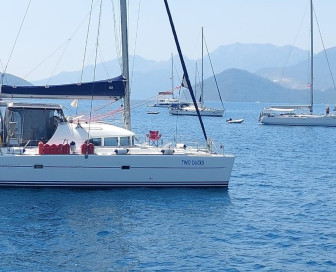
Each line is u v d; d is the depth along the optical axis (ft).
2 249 49.37
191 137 183.42
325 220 62.23
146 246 51.13
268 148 151.64
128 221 59.11
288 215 64.39
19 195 68.08
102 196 68.69
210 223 59.47
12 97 73.61
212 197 70.95
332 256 49.29
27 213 61.11
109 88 75.10
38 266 45.44
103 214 61.41
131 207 64.49
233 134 203.82
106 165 70.33
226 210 65.41
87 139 73.10
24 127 75.00
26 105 75.00
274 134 205.16
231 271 45.32
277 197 75.41
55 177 69.77
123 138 75.15
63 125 74.74
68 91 74.13
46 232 54.65
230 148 150.92
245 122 302.66
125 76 76.59
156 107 535.60
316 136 196.54
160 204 66.18
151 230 56.18
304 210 67.31
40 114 75.36
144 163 71.20
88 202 65.98
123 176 70.95
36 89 73.41
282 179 92.48
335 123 237.45
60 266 45.62
